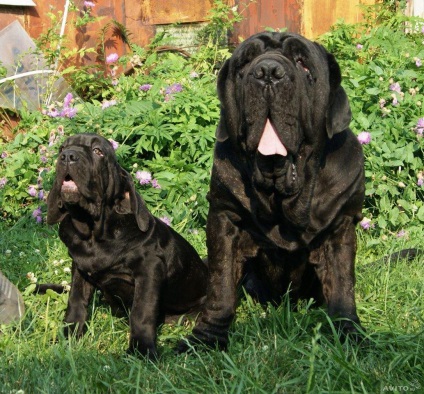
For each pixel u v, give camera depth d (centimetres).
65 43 525
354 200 290
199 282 338
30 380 260
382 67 456
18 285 343
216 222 295
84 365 271
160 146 428
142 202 314
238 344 283
